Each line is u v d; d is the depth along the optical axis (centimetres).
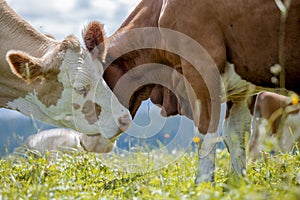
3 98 1287
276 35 989
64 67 1218
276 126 1546
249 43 1010
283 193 759
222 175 1091
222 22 1014
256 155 1481
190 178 1020
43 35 1284
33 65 1180
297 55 985
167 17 1057
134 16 1203
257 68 1022
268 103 1554
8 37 1264
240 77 1048
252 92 1083
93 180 1071
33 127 1291
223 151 1468
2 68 1257
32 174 1038
